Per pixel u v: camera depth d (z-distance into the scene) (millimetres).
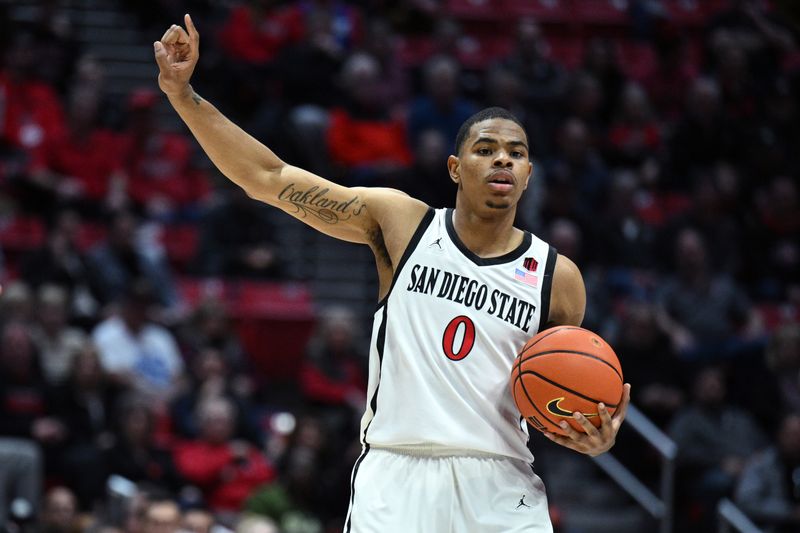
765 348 33906
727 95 49594
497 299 13641
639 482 31391
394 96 44594
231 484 30766
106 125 41781
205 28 46281
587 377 12758
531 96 45938
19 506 27391
